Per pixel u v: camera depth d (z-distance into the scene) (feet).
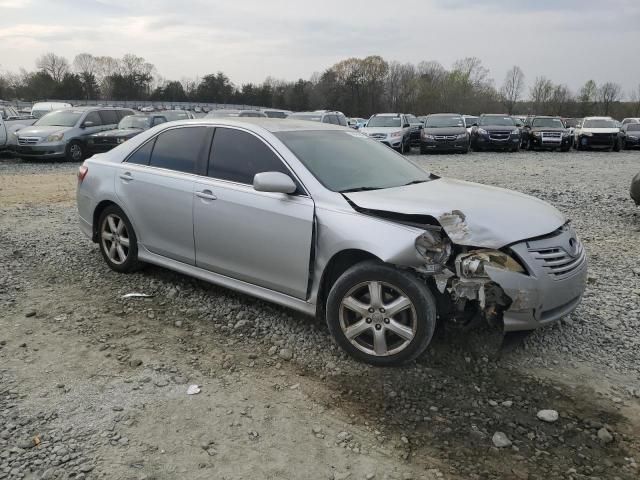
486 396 11.47
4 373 11.91
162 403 10.89
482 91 281.54
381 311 12.17
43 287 17.17
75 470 8.90
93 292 16.76
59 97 269.64
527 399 11.40
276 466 9.21
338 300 12.60
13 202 32.55
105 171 18.07
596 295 17.15
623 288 17.84
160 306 15.75
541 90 250.16
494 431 10.32
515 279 11.50
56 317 14.89
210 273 15.49
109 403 10.85
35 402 10.82
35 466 8.99
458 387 11.78
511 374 12.34
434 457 9.59
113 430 9.99
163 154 16.78
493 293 11.62
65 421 10.23
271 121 16.20
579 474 9.23
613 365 12.82
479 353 13.15
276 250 13.57
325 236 12.67
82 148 58.49
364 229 12.12
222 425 10.25
